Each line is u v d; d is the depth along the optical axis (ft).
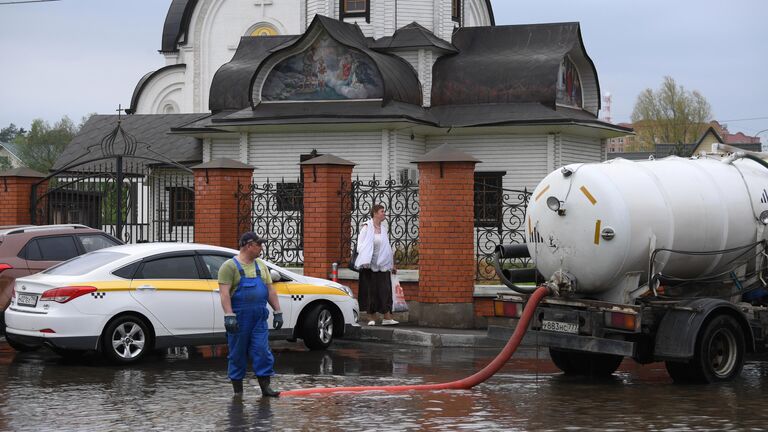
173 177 107.65
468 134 97.40
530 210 44.42
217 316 49.62
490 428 31.96
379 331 58.49
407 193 65.31
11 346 53.72
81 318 46.19
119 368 46.32
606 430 31.68
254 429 31.89
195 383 41.73
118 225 74.79
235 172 70.95
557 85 96.89
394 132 93.86
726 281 45.21
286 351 53.47
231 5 141.18
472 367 47.52
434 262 60.75
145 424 32.78
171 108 143.95
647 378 44.29
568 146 96.94
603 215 41.52
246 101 105.50
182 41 142.72
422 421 33.17
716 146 46.65
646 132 295.28
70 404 36.60
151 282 48.06
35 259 55.67
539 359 51.31
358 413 34.65
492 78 97.40
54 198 79.92
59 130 331.36
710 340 41.70
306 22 105.91
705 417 33.99
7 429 32.07
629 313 40.83
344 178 66.74
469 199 60.85
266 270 38.91
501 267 47.39
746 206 44.21
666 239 42.14
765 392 39.75
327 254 66.03
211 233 70.33
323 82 94.99
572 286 42.70
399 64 97.60
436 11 102.06
